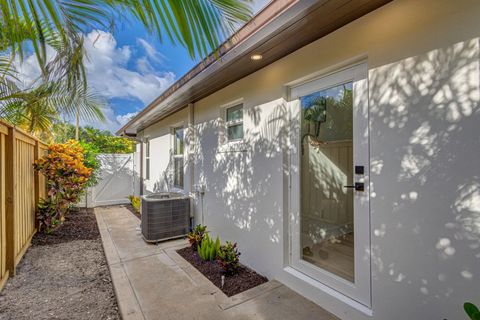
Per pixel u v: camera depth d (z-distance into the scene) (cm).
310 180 266
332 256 241
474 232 149
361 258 212
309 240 267
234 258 315
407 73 178
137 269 322
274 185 298
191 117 491
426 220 168
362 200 212
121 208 768
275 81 296
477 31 147
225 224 389
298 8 191
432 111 165
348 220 226
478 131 147
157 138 728
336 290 234
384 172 192
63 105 404
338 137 236
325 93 250
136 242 434
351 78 223
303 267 270
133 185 874
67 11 126
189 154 498
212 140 427
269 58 286
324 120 251
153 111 562
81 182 503
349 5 189
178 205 454
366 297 208
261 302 246
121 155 858
